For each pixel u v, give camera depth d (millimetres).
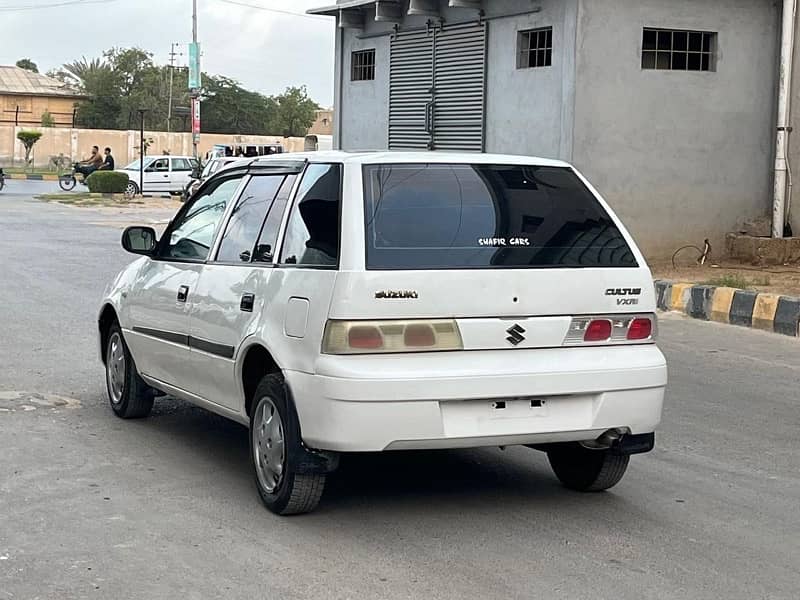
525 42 17688
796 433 7793
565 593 4719
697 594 4742
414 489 6312
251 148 39750
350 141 22531
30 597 4645
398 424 5227
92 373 9539
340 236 5410
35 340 11086
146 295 7254
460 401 5320
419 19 20062
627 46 16391
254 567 5012
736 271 15570
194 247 6941
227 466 6738
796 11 16781
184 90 89812
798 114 17109
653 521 5770
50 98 80812
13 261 18453
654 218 16781
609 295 5668
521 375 5387
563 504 6055
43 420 7875
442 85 19547
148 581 4836
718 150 17016
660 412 5785
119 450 7094
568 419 5547
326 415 5246
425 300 5320
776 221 16562
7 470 6594
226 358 6129
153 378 7320
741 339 11664
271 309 5707
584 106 16250
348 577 4887
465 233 5551
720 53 16859
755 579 4941
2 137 64250
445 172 5773
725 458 7094
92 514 5773
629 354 5688
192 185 35781
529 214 5758
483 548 5297
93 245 21531
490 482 6488
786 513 5953
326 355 5262
